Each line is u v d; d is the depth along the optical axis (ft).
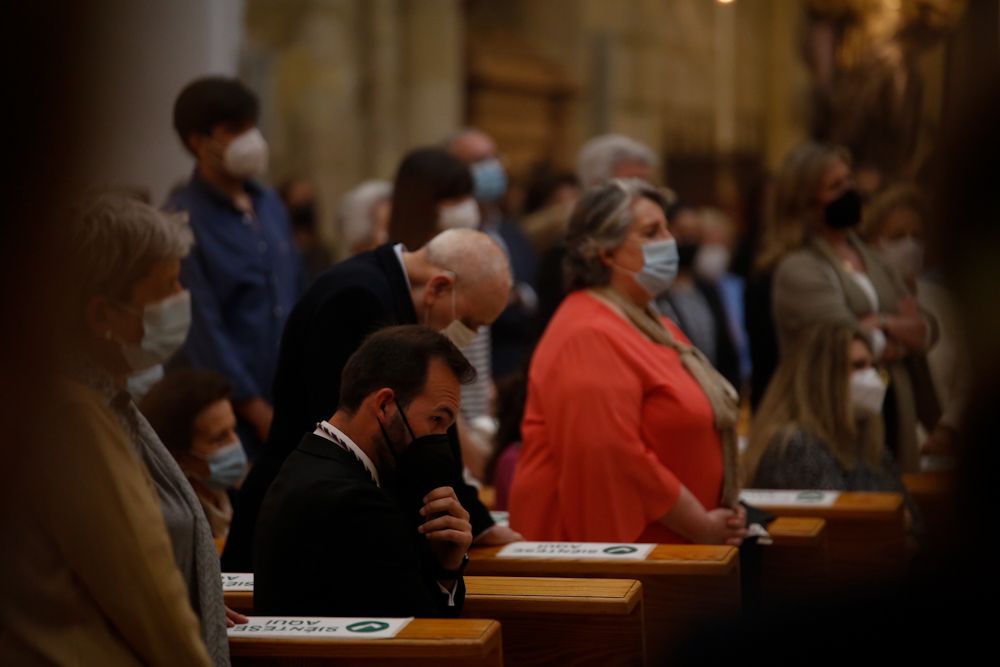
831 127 113.50
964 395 5.94
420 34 155.22
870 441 50.06
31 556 19.75
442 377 29.71
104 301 22.35
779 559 42.91
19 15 4.85
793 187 52.47
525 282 69.77
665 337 41.86
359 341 34.55
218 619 24.88
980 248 5.22
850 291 51.19
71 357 21.40
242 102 48.91
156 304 22.77
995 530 5.25
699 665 6.27
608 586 32.91
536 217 84.84
